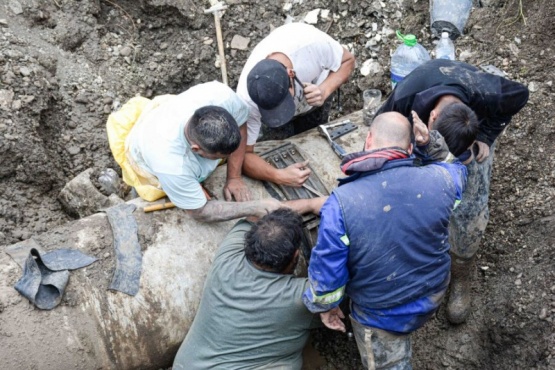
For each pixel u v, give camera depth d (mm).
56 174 4012
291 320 2906
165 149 2922
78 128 4156
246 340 2930
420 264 2725
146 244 3131
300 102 3479
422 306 2842
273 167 3367
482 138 3072
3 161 3809
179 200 3023
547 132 3939
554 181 3797
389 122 2637
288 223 2871
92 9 4527
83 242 3119
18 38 4141
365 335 2947
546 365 3256
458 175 2729
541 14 4254
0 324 2855
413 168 2633
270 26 4605
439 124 2707
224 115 2803
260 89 2979
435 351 3631
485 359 3508
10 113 3879
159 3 4562
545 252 3568
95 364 2990
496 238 3775
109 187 3982
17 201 3840
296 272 3240
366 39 4531
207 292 2971
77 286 2986
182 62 4543
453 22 4320
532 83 4113
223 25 4598
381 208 2580
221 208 3090
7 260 3039
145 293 3043
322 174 3441
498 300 3586
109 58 4469
